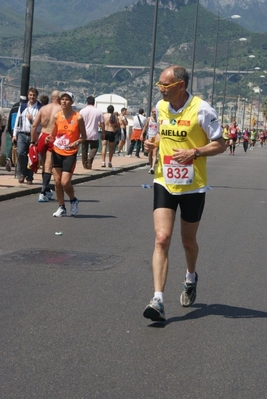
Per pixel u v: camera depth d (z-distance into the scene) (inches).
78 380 218.4
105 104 1871.3
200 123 280.5
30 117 685.3
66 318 279.7
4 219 512.7
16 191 639.8
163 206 282.2
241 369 233.5
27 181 700.7
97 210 582.6
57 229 478.0
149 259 393.7
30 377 219.1
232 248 438.9
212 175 1069.1
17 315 281.1
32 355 237.8
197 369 231.8
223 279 356.8
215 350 250.4
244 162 1557.6
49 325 270.2
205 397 210.4
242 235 489.4
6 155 937.5
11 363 229.8
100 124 935.0
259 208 652.7
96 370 227.0
